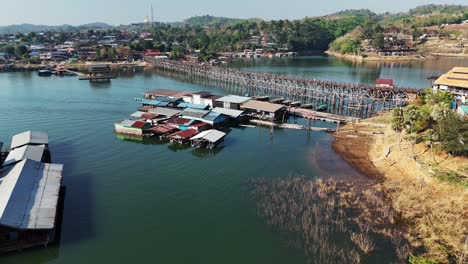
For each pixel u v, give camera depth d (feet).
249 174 200.54
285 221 150.10
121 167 210.18
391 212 150.82
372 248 128.57
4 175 172.14
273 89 454.40
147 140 259.19
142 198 173.78
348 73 627.87
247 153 234.79
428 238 132.98
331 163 213.66
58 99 391.04
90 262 128.67
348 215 151.23
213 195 176.35
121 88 478.18
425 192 162.71
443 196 159.02
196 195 176.65
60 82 524.93
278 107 317.42
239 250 134.00
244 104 326.85
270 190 178.91
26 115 319.06
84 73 622.13
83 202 168.86
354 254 127.24
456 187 159.84
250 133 279.08
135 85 507.30
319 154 229.86
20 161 183.32
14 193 144.66
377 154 219.82
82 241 139.95
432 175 172.86
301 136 269.64
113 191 180.65
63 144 246.68
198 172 204.33
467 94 291.17
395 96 326.65
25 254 131.13
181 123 276.00
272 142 256.32
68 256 131.54
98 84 511.40
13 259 129.18
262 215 155.74
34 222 131.85
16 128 280.72
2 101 374.22
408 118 216.74
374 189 173.68
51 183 162.50
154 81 552.00
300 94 411.54
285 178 193.47
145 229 148.25
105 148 240.73
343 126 291.58
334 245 132.77
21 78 563.07
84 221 153.28
